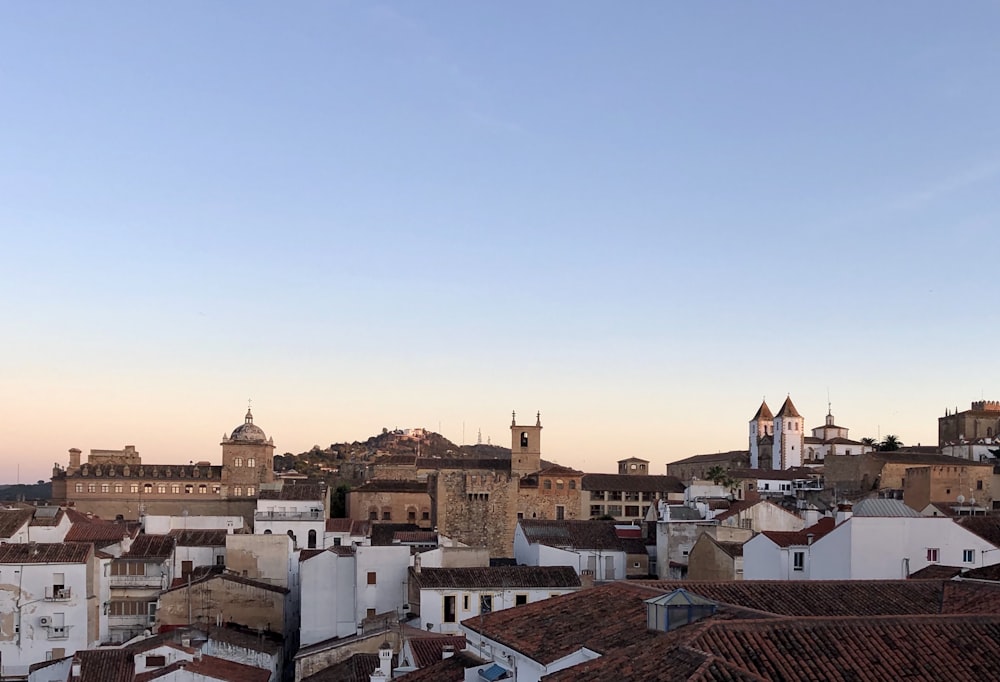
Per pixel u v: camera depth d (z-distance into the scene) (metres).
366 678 67.75
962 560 65.19
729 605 39.75
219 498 192.88
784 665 32.28
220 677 70.88
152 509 190.50
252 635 92.94
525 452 186.50
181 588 98.19
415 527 157.62
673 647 33.25
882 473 176.12
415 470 198.88
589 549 113.19
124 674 72.06
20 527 109.00
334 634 95.06
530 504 178.25
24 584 93.62
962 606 43.16
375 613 94.56
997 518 76.50
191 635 84.50
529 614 47.56
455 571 85.94
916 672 32.59
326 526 138.25
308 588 95.69
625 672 32.44
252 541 107.38
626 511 188.75
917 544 64.94
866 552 64.19
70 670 74.19
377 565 95.44
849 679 31.80
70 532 113.00
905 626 35.41
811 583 46.62
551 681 33.91
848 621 35.41
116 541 109.25
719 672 30.06
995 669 33.16
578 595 48.44
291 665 95.00
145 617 103.75
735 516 107.25
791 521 107.75
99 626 100.12
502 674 45.41
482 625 48.03
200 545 112.19
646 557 113.56
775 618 35.66
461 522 173.38
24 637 92.94
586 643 39.78
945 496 166.00
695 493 158.00
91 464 196.00
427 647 64.81
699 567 94.06
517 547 119.12
